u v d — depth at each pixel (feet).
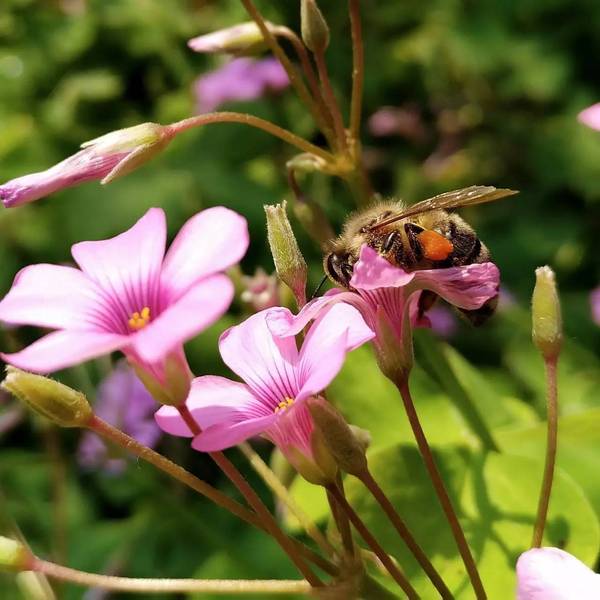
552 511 0.44
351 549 0.40
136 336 0.36
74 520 0.69
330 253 0.43
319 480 0.39
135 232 0.39
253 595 0.51
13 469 0.70
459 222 0.43
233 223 0.38
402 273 0.38
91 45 1.11
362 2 1.09
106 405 0.64
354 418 0.51
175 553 0.62
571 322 0.87
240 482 0.39
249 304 0.50
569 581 0.37
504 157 1.06
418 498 0.45
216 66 1.08
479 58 1.08
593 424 0.49
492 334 0.84
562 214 1.01
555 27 1.08
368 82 1.07
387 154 1.08
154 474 0.64
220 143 0.93
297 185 0.49
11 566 0.40
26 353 0.36
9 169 0.95
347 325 0.38
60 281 0.39
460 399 0.48
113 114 1.08
